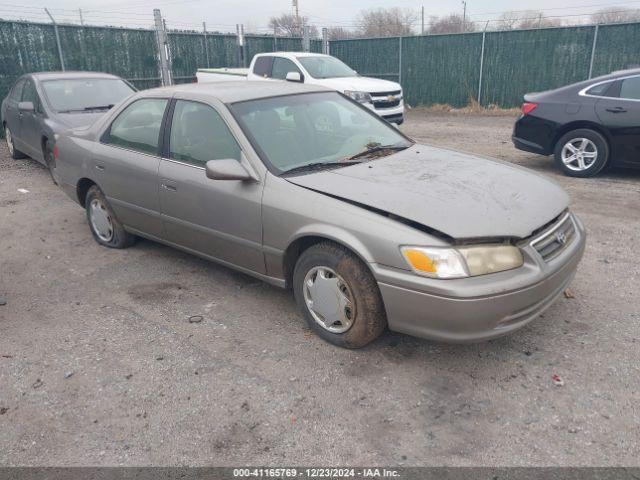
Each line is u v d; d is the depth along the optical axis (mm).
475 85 17875
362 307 3355
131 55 16109
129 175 4863
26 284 4805
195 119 4359
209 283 4707
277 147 4020
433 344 3631
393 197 3369
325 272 3559
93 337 3865
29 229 6289
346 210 3375
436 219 3129
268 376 3346
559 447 2695
